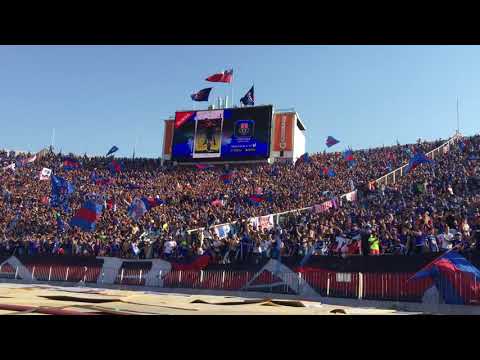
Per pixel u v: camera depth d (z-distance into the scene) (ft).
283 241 88.38
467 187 110.73
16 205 162.50
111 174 200.44
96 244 110.52
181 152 201.77
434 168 134.31
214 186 168.55
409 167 116.47
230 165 198.29
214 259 90.12
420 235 69.41
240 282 84.12
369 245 74.54
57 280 106.22
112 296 53.88
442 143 162.30
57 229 134.00
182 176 189.98
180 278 91.61
